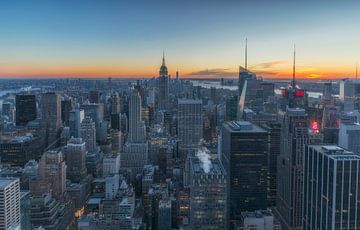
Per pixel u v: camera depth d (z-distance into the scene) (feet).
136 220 337.11
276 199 379.14
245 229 293.84
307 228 294.05
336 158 247.29
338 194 244.83
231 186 385.29
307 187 294.66
